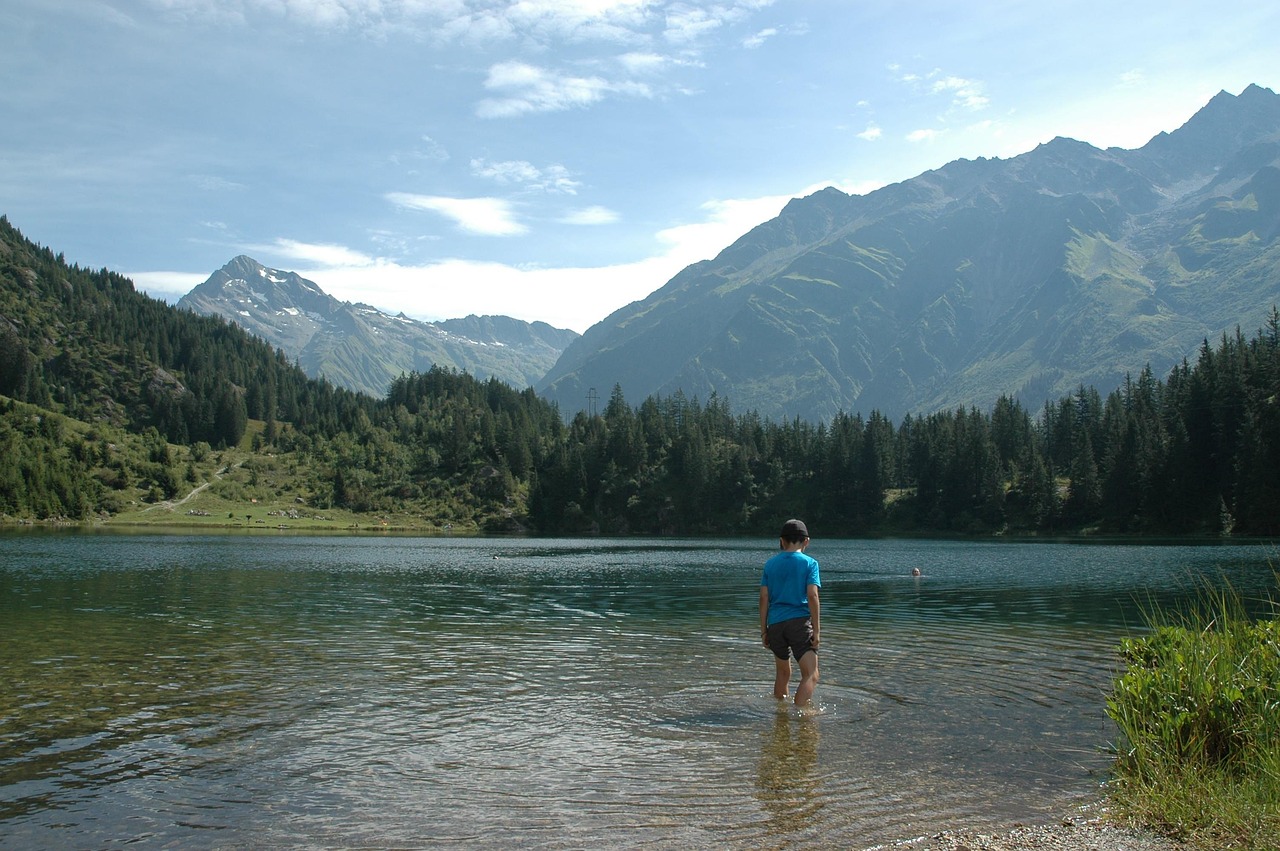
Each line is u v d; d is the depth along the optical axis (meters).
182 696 18.50
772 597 18.16
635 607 38.88
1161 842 10.77
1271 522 128.25
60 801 11.82
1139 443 158.38
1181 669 14.52
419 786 12.57
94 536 129.25
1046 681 20.59
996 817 11.62
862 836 10.92
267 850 10.20
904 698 18.61
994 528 178.88
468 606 38.84
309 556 86.31
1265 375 149.62
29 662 22.52
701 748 14.62
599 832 10.86
